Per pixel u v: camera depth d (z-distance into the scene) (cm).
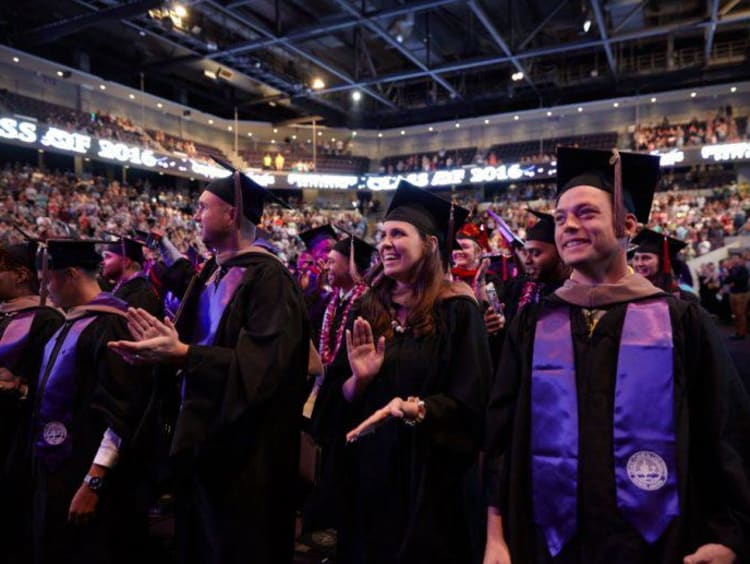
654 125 2483
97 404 230
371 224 2869
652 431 129
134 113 2480
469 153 2881
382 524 188
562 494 134
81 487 225
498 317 286
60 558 236
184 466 200
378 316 206
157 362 180
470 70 2477
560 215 147
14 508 270
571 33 2148
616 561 126
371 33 2128
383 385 195
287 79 2317
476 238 339
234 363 183
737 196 2097
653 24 1992
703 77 2283
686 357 134
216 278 211
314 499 204
